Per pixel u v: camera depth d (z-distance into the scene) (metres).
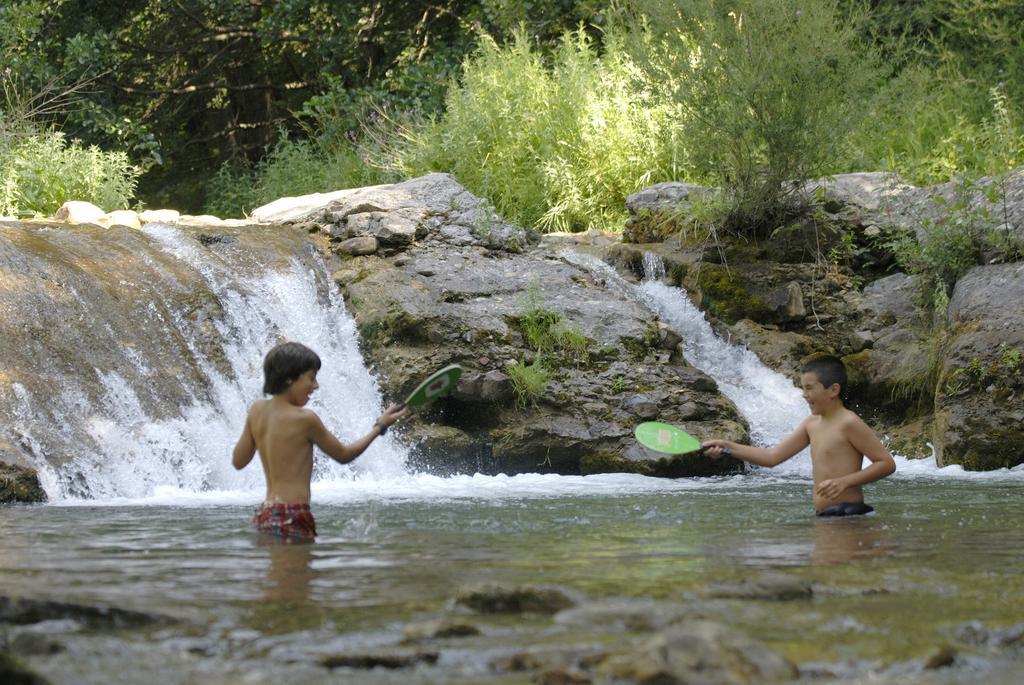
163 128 25.11
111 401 9.41
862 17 13.27
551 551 5.02
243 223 13.48
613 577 4.23
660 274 13.67
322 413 10.41
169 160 26.22
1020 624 3.30
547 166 15.63
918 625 3.33
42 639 3.04
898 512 6.77
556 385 10.91
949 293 12.34
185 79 25.20
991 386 10.57
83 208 13.20
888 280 13.24
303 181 18.22
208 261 11.61
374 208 13.00
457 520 6.39
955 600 3.72
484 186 15.56
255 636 3.22
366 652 2.97
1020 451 10.19
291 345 5.81
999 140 13.70
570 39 17.11
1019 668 2.90
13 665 2.62
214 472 9.41
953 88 16.45
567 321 11.56
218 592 3.92
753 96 12.89
